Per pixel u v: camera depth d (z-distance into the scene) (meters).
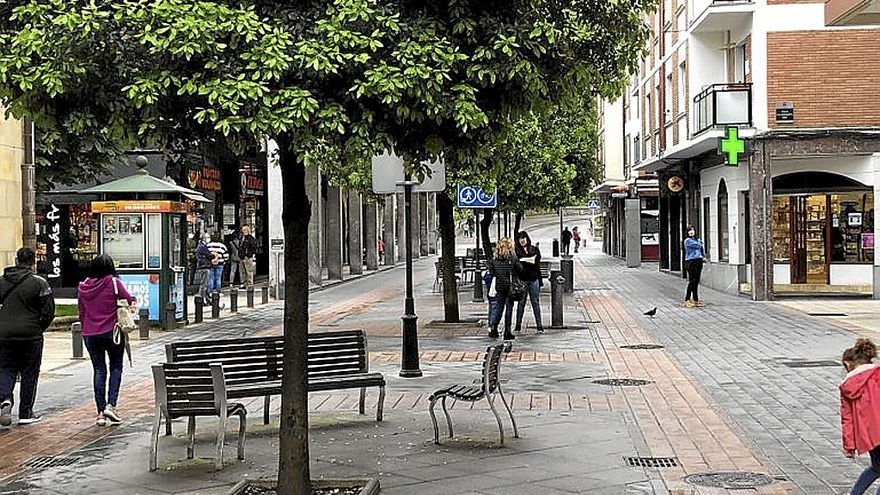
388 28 6.80
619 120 65.19
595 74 8.09
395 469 9.13
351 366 11.64
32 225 21.56
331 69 6.45
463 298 32.00
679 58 35.34
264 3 6.91
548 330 21.72
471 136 7.46
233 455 9.88
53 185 27.62
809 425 11.08
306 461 7.82
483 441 10.30
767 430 10.83
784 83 27.97
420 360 16.83
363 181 24.58
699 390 13.56
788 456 9.55
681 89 35.06
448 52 6.84
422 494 8.23
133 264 22.70
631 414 11.80
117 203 22.55
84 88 6.90
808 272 29.88
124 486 8.70
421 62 6.66
